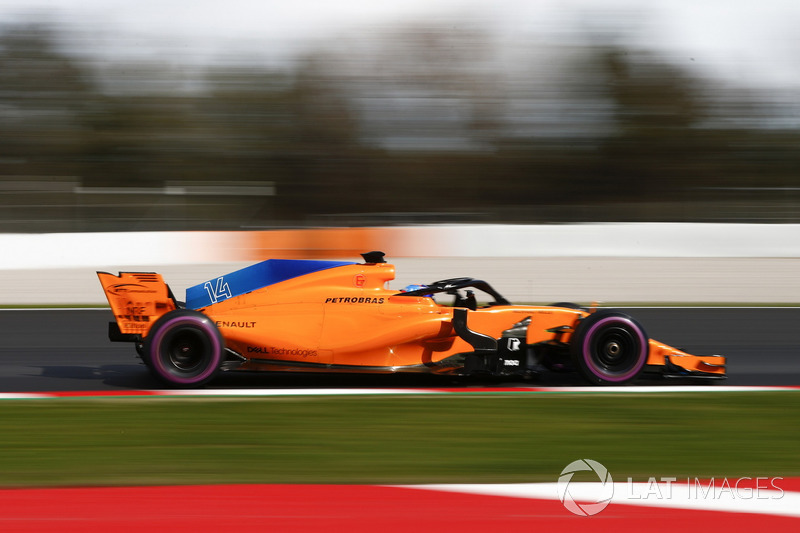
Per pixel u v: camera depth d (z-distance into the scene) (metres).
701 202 60.59
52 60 78.06
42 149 74.56
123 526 10.94
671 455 14.34
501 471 13.39
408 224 60.53
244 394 18.52
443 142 76.88
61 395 18.52
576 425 16.17
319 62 78.50
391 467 13.53
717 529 11.03
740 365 23.42
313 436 15.24
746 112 79.12
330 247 49.41
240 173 74.31
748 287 42.00
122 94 77.94
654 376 21.31
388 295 19.53
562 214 59.91
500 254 50.84
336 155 74.75
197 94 78.69
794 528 11.08
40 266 46.31
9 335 27.92
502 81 78.44
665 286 41.84
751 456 14.34
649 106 77.75
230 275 19.67
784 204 59.38
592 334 19.34
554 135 77.69
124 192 56.53
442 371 19.28
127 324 19.27
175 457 13.96
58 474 13.07
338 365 19.02
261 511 11.48
